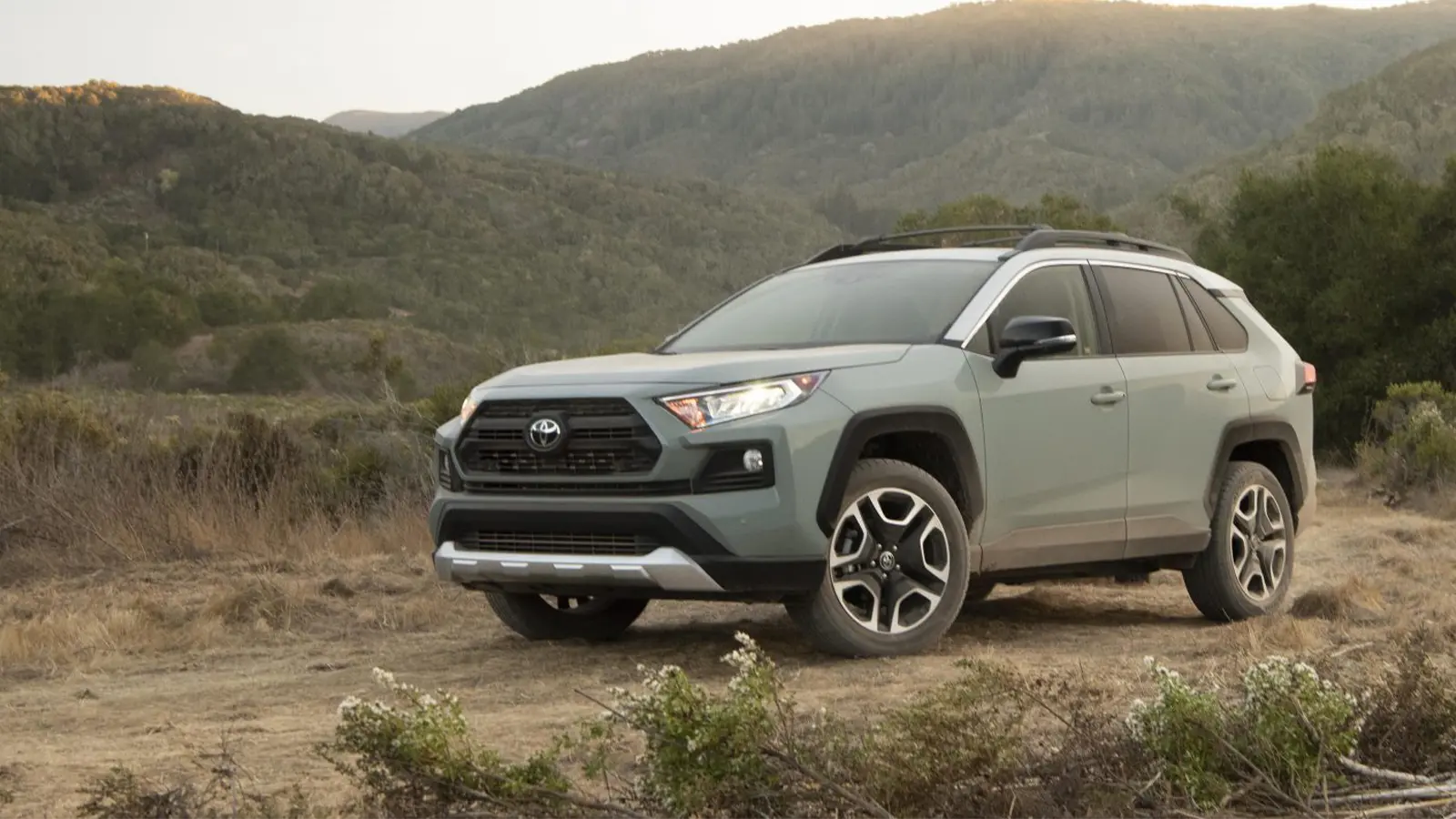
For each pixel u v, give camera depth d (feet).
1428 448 46.19
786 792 10.25
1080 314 21.86
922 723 10.76
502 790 10.21
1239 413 23.57
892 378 18.97
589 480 18.16
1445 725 11.76
